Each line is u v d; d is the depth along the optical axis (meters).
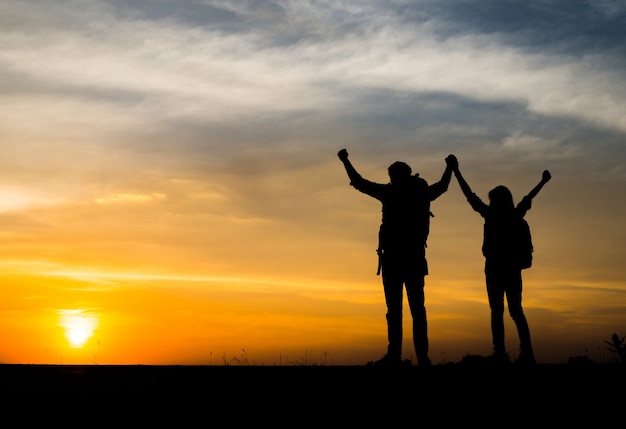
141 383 10.72
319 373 11.06
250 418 8.86
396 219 11.62
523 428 8.39
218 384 10.55
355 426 8.53
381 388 10.02
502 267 12.49
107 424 8.57
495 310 12.53
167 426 8.52
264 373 11.32
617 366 10.72
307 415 8.95
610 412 8.77
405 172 11.80
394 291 11.54
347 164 11.88
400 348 11.40
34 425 8.51
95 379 11.12
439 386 10.02
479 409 9.05
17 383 10.88
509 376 10.43
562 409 8.95
